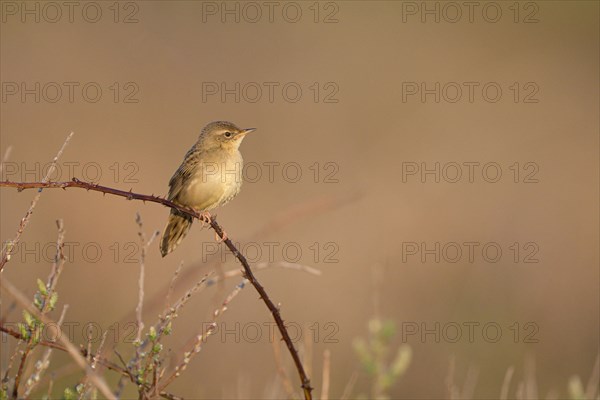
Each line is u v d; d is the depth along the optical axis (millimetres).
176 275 6523
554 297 15836
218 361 13148
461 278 16016
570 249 17297
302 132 19859
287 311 14852
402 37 22969
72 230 15211
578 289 16250
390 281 15789
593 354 14242
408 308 15234
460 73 22312
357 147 19703
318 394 12172
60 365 11117
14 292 4938
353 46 22469
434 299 15508
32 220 15227
